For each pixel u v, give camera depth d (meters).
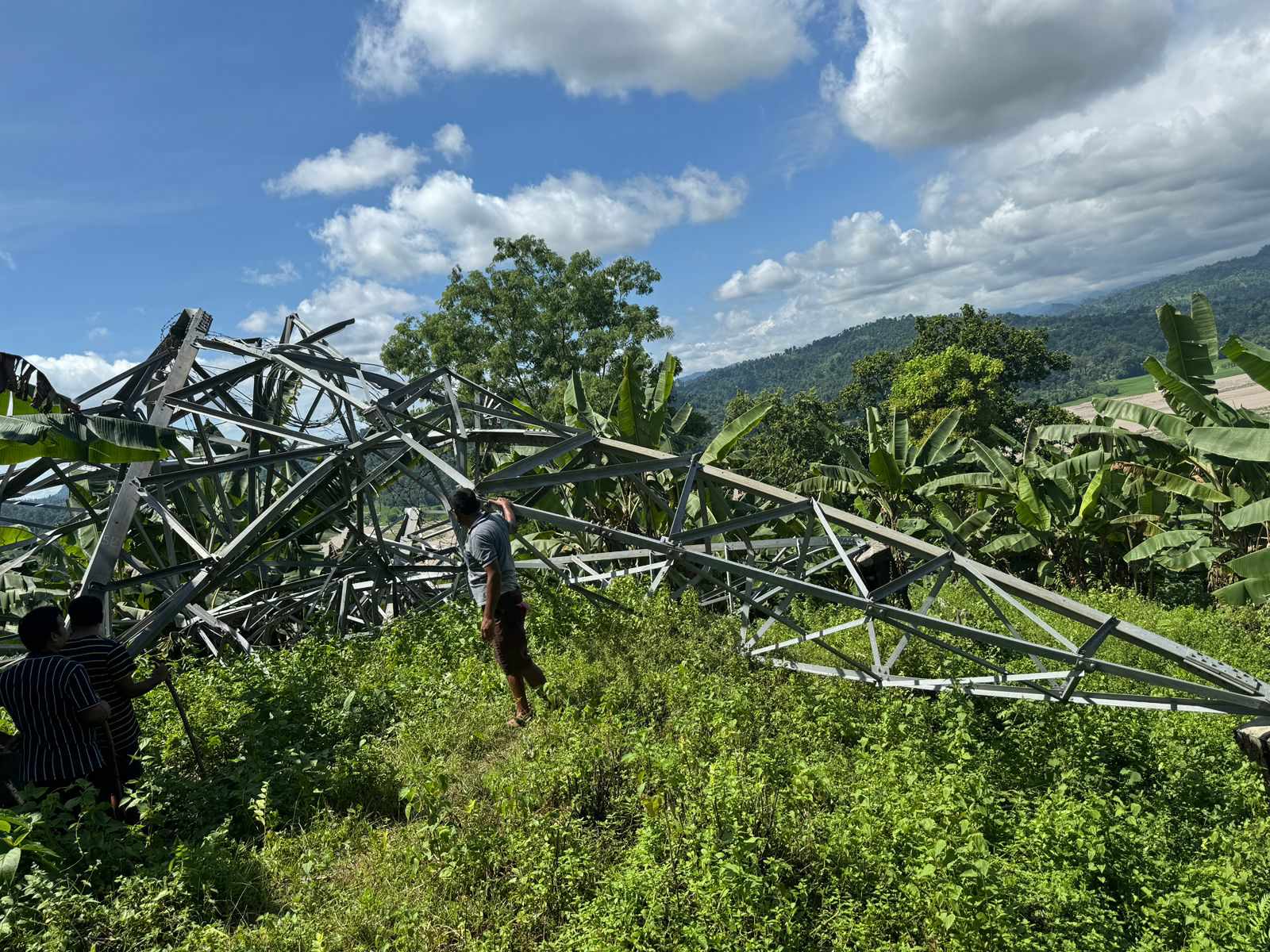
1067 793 5.90
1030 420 51.12
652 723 6.39
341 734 6.41
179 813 5.04
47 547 9.80
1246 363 12.53
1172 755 6.44
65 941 3.65
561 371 41.38
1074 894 4.15
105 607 6.99
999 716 7.19
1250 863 4.85
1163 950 4.00
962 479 19.19
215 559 7.57
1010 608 12.22
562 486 12.82
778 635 9.34
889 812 4.77
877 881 4.29
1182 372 16.28
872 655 8.05
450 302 42.00
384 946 3.72
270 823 5.08
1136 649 10.03
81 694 4.64
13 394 6.96
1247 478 16.52
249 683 6.83
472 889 4.31
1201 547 16.45
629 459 10.98
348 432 8.84
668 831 4.51
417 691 7.31
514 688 6.43
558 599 9.15
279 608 11.54
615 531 7.74
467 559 6.68
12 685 4.62
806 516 9.05
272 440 11.33
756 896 3.90
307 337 11.12
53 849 4.25
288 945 3.75
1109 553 19.41
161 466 9.23
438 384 11.84
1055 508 18.50
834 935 3.92
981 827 4.91
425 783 5.12
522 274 41.75
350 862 4.67
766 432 58.56
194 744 5.54
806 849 4.54
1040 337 59.41
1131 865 4.72
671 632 8.52
